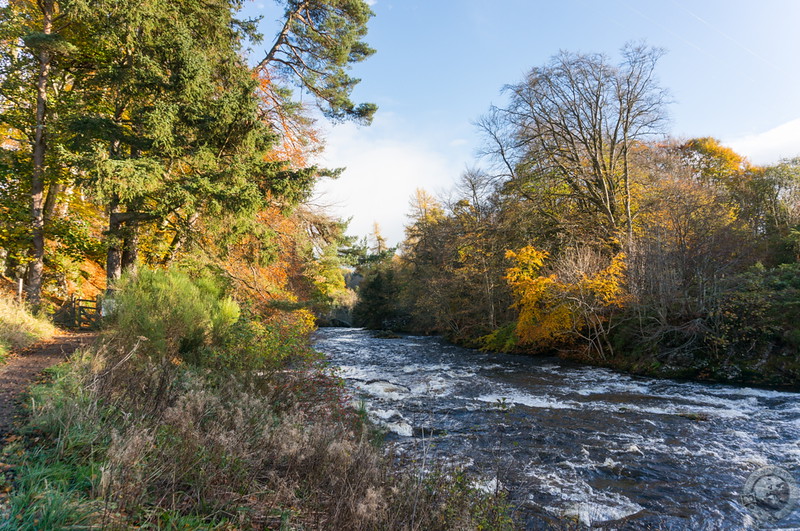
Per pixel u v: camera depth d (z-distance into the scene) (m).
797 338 12.55
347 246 23.55
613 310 17.45
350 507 3.49
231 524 3.27
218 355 8.95
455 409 10.26
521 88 23.00
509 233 25.72
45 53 14.75
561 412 10.07
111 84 12.85
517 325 21.83
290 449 4.19
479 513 4.07
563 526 4.87
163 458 3.79
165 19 13.56
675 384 13.35
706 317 14.78
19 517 2.60
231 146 13.96
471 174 30.75
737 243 16.53
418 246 37.59
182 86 12.92
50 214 16.77
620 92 21.14
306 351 11.91
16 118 15.94
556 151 23.28
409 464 5.92
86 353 7.31
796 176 24.50
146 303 9.08
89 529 2.67
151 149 12.67
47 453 3.71
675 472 6.51
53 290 18.56
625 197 22.06
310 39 20.55
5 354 8.10
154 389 5.45
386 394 11.79
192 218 14.88
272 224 18.44
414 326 40.66
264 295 17.42
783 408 10.19
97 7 12.28
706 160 35.41
